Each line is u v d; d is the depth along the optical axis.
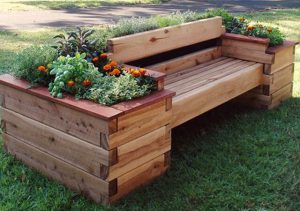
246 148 3.97
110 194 3.06
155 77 3.32
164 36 4.38
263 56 4.86
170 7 13.08
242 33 5.11
